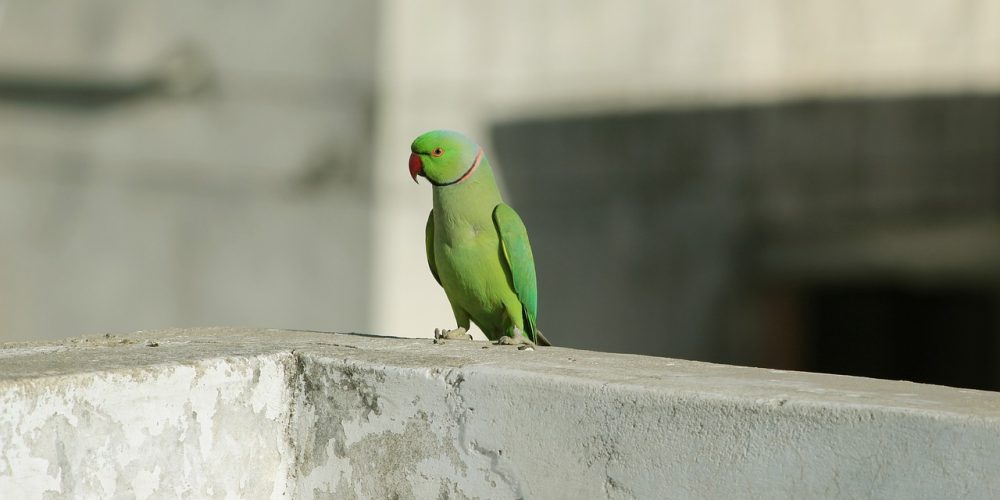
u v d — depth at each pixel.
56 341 4.31
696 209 15.61
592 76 14.05
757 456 3.04
